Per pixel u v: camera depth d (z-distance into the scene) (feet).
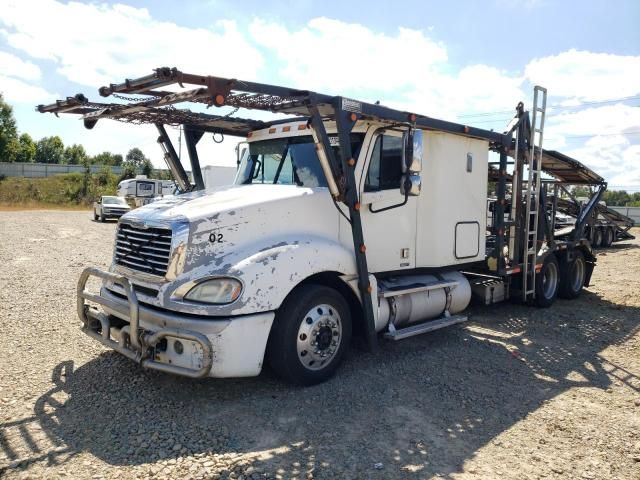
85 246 51.16
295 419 13.42
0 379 15.52
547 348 20.88
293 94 15.24
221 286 13.74
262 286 14.06
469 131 21.70
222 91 13.73
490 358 19.22
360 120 17.92
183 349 13.78
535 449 12.42
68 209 149.18
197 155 22.15
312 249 15.52
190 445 11.92
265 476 10.76
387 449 12.10
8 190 172.86
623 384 17.12
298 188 17.26
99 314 15.98
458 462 11.66
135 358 14.29
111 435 12.32
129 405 13.96
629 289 35.35
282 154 19.20
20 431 12.42
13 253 43.83
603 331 23.86
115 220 97.35
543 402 15.33
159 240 14.57
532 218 27.43
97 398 14.37
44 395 14.51
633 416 14.52
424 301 20.47
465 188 22.34
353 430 12.97
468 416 14.14
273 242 15.15
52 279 31.40
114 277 14.82
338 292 16.25
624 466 11.74
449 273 22.88
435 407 14.60
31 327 20.79
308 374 15.39
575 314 27.27
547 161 30.17
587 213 32.68
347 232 17.67
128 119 19.81
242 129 21.49
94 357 17.58
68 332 20.26
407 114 18.42
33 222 86.89
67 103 17.52
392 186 19.17
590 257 32.81
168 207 15.53
